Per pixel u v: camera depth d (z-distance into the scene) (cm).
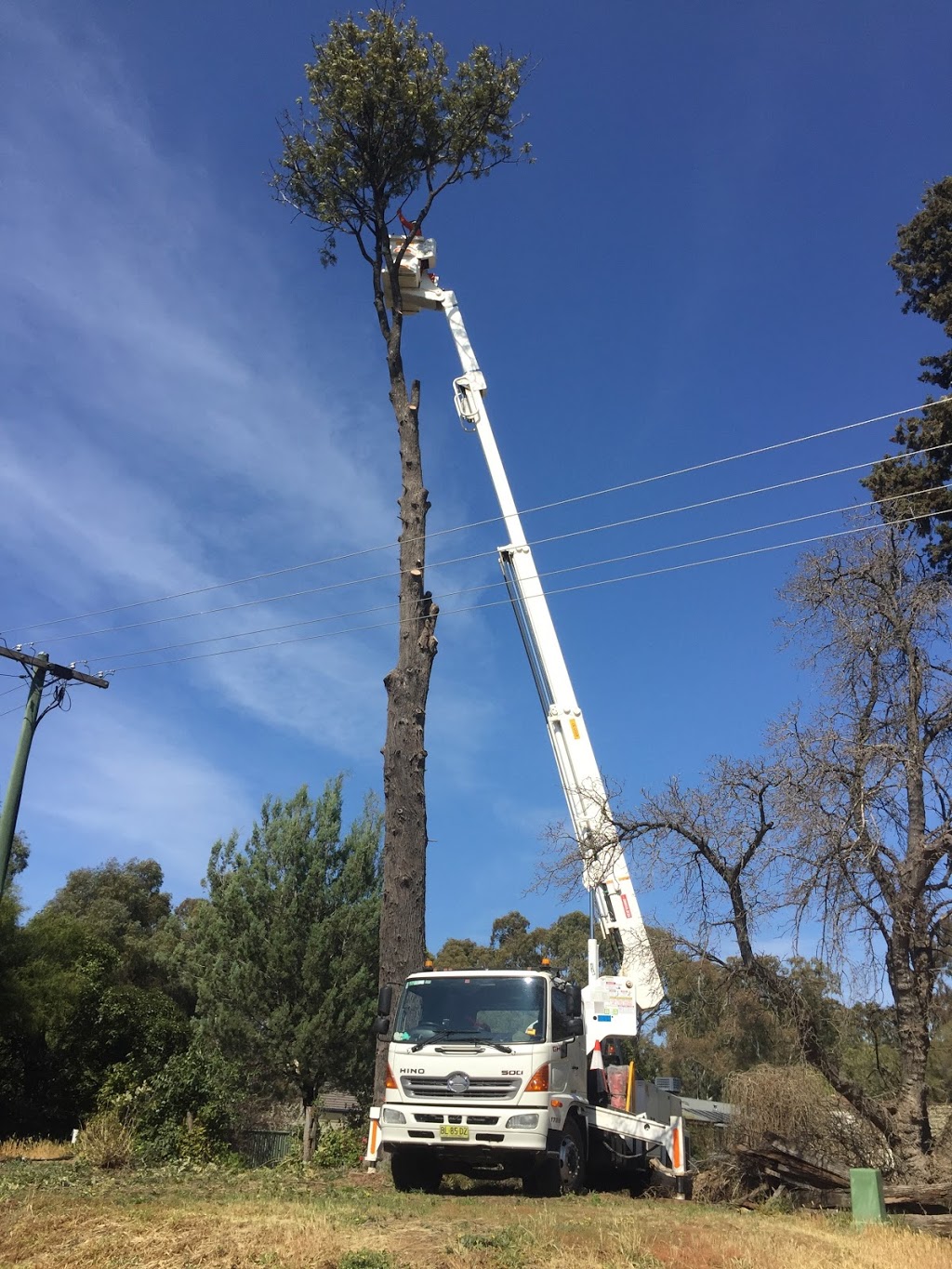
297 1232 756
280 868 2708
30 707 2197
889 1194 1060
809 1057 1282
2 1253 707
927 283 1953
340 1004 2556
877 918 1270
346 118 1838
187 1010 4303
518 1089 1024
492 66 1866
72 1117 2659
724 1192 1210
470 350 1912
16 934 2442
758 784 1361
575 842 1480
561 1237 760
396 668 1616
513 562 1750
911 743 1320
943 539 1753
